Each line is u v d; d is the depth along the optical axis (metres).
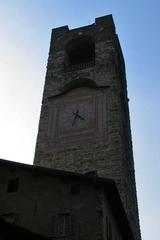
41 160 40.69
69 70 49.22
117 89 45.66
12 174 28.91
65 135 42.03
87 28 55.16
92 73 47.56
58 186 27.11
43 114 44.97
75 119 43.09
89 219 24.64
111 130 40.78
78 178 26.73
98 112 42.88
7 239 19.58
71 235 24.41
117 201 26.67
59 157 40.31
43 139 42.53
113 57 49.00
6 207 27.31
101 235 23.59
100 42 51.72
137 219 42.78
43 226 25.61
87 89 45.72
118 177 36.84
